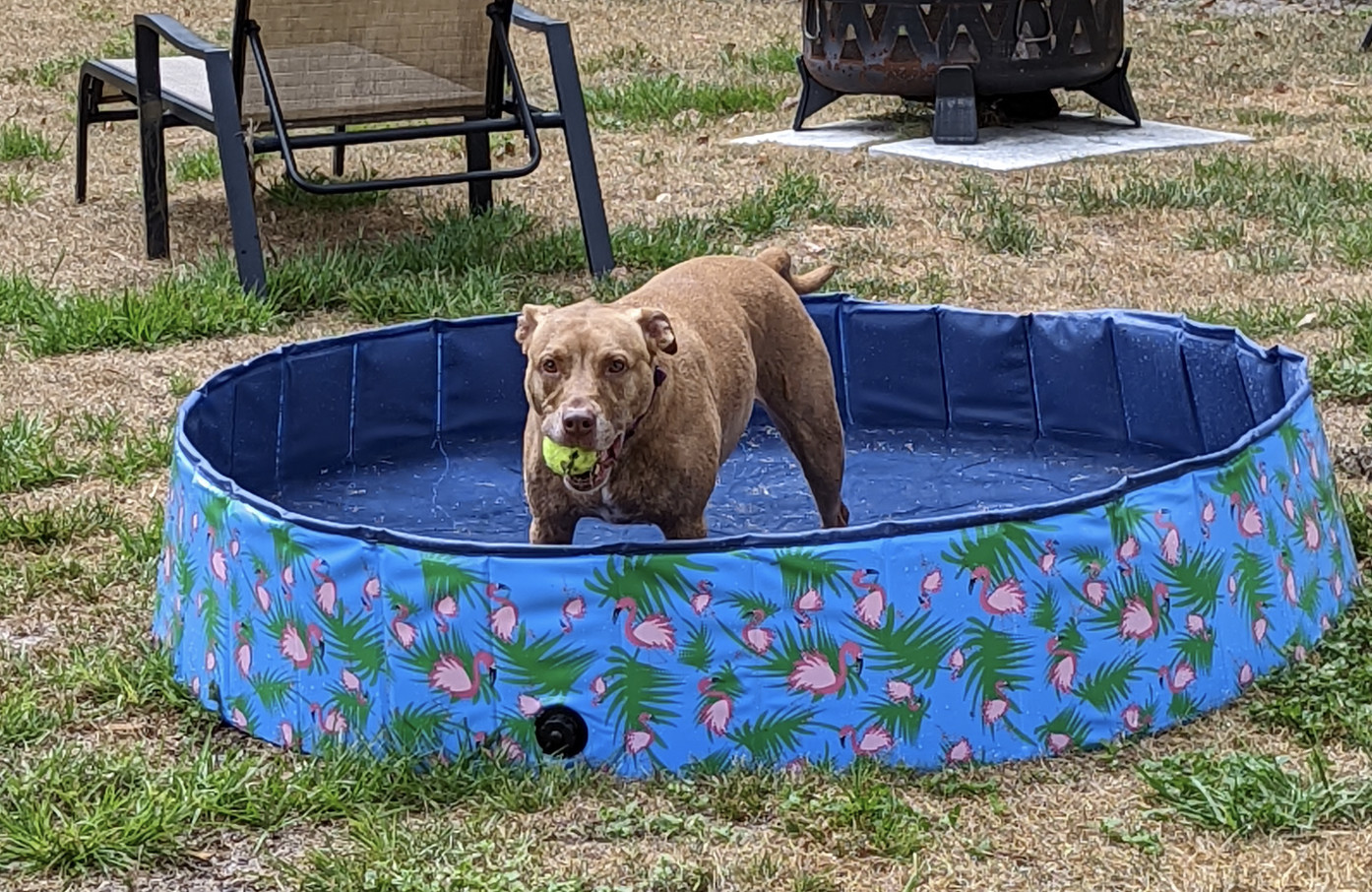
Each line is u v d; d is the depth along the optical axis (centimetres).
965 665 414
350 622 421
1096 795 402
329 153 1095
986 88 1055
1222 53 1329
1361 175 949
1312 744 421
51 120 1184
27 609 515
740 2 1617
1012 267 832
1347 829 384
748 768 409
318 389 635
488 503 612
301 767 418
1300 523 474
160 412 684
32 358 737
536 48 1412
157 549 551
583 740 411
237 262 799
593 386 434
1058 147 1044
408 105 838
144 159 856
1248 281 805
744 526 594
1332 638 471
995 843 383
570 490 465
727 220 910
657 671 407
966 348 679
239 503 443
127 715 454
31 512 584
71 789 409
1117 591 425
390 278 823
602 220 834
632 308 466
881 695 411
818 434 541
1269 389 585
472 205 934
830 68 1080
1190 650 436
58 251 883
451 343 663
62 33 1490
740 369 505
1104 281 810
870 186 974
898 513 601
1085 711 423
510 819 394
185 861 384
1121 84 1091
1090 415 664
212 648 454
